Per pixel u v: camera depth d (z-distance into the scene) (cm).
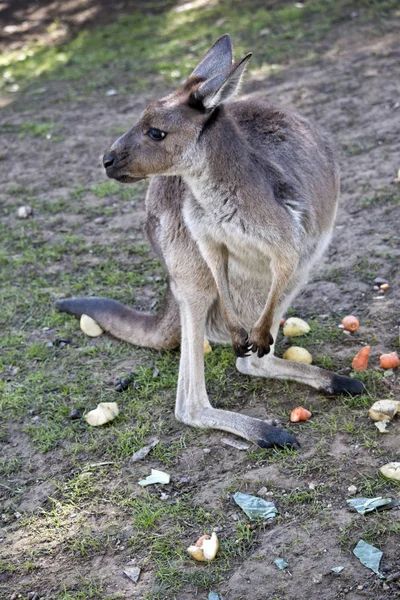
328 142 705
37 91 1480
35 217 1018
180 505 546
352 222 902
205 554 496
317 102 1194
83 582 498
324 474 553
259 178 575
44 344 767
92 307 775
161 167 583
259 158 588
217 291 630
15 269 903
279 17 1568
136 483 576
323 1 1593
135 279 858
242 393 665
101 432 638
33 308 827
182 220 614
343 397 633
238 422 605
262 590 471
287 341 725
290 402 642
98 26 1822
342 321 726
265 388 665
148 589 486
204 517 533
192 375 625
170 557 507
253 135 624
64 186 1095
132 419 650
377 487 532
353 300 768
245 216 572
